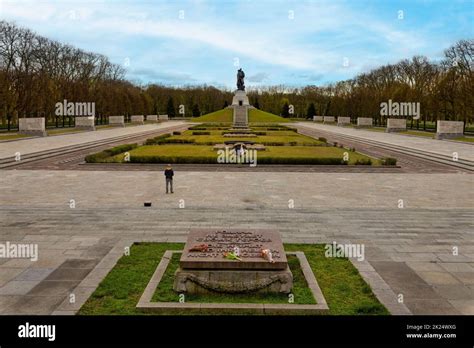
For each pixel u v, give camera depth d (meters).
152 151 47.19
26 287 11.62
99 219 19.34
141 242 15.57
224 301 10.62
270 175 34.72
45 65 94.81
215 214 20.53
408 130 98.44
